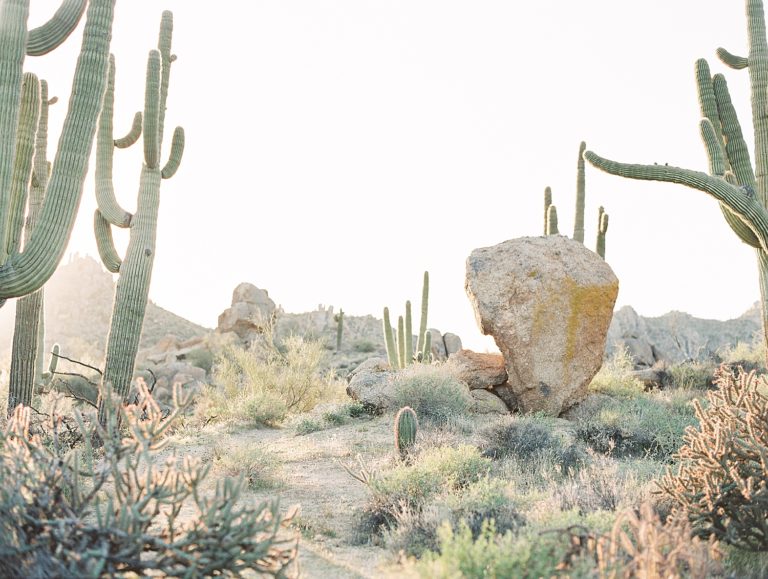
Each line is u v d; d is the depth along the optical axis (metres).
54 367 21.22
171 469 4.84
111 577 4.18
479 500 7.16
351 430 14.43
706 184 11.87
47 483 4.60
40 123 14.45
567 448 10.50
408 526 6.94
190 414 20.39
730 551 6.09
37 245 9.45
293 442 13.62
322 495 9.23
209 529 4.52
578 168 20.14
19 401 13.53
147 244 13.76
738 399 6.61
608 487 7.71
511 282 15.91
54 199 9.59
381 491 8.05
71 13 10.02
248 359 21.70
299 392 20.64
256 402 16.84
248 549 4.52
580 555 4.80
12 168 9.10
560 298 15.70
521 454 10.61
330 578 5.91
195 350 41.66
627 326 67.38
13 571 4.08
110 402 4.96
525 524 6.53
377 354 50.28
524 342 15.59
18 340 13.61
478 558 4.69
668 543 5.00
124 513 4.41
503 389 16.34
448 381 15.45
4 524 4.24
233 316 46.81
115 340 13.35
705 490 6.35
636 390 17.17
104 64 9.98
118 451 4.80
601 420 13.53
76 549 4.21
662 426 12.11
